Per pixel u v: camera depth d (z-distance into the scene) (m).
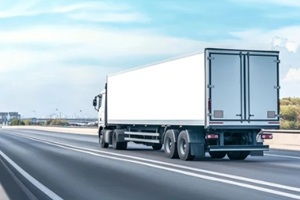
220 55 22.30
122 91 31.03
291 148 33.94
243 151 23.80
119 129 32.69
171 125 24.88
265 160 23.58
